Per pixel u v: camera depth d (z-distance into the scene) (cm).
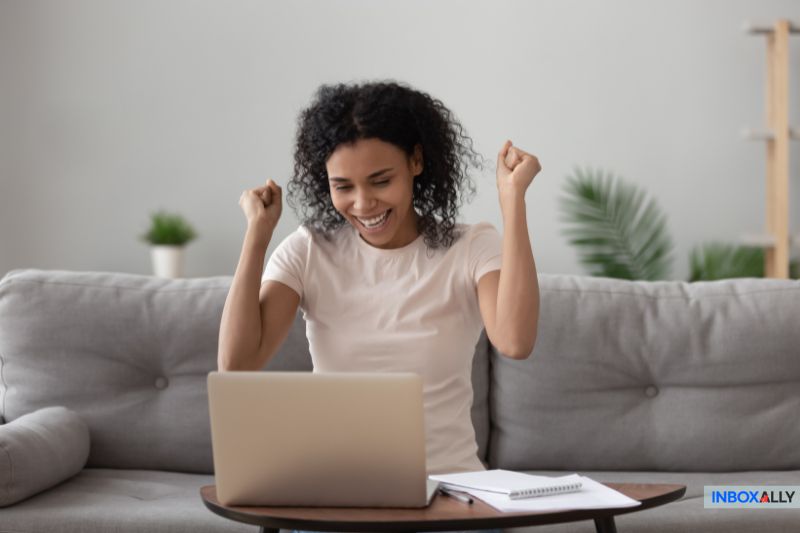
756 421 243
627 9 475
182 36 468
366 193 173
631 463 245
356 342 183
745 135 447
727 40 477
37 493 216
